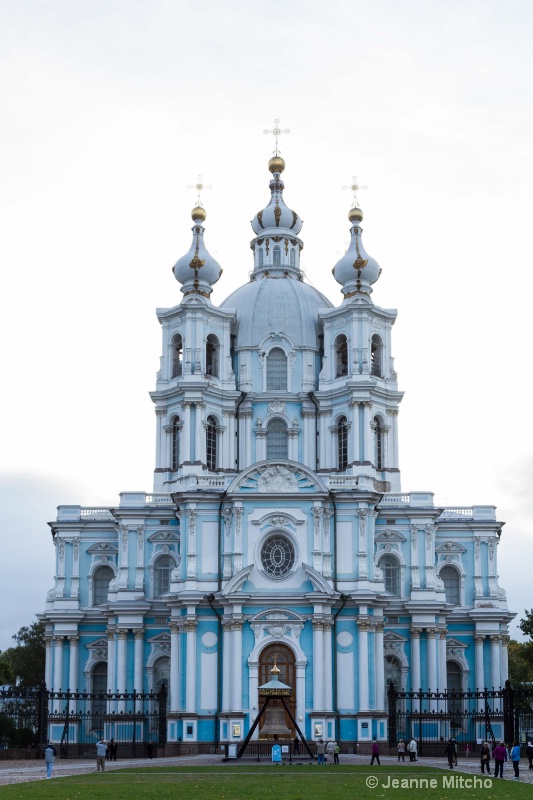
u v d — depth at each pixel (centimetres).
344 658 9456
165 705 9850
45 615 10819
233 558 9525
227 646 9356
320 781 5672
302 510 9656
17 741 8775
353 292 11150
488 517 11169
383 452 10975
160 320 11300
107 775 6306
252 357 11238
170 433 11000
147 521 10662
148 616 10412
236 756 8400
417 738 9969
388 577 10675
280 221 12094
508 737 8331
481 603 10894
